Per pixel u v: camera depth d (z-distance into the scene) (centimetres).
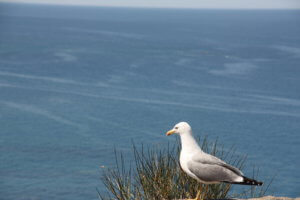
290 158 4834
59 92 8162
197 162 982
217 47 18275
